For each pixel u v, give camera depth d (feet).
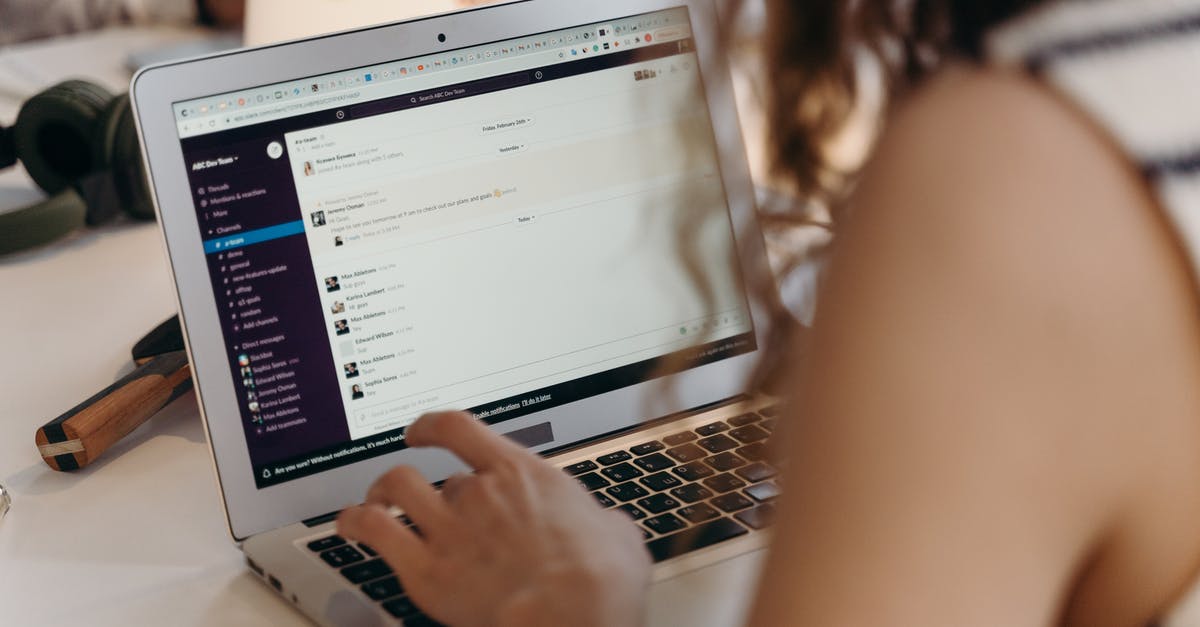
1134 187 1.10
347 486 2.42
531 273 2.61
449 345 2.53
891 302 1.14
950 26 1.25
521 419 2.57
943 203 1.13
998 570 1.10
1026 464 1.09
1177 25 1.13
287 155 2.44
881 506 1.12
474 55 2.60
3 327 3.36
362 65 2.51
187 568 2.29
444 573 1.88
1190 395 1.12
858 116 1.62
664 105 2.72
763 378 2.68
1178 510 1.16
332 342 2.44
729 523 2.26
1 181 4.41
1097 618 1.26
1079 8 1.15
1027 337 1.08
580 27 2.69
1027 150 1.11
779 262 2.71
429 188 2.54
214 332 2.36
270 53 2.44
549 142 2.64
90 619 2.12
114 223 4.10
